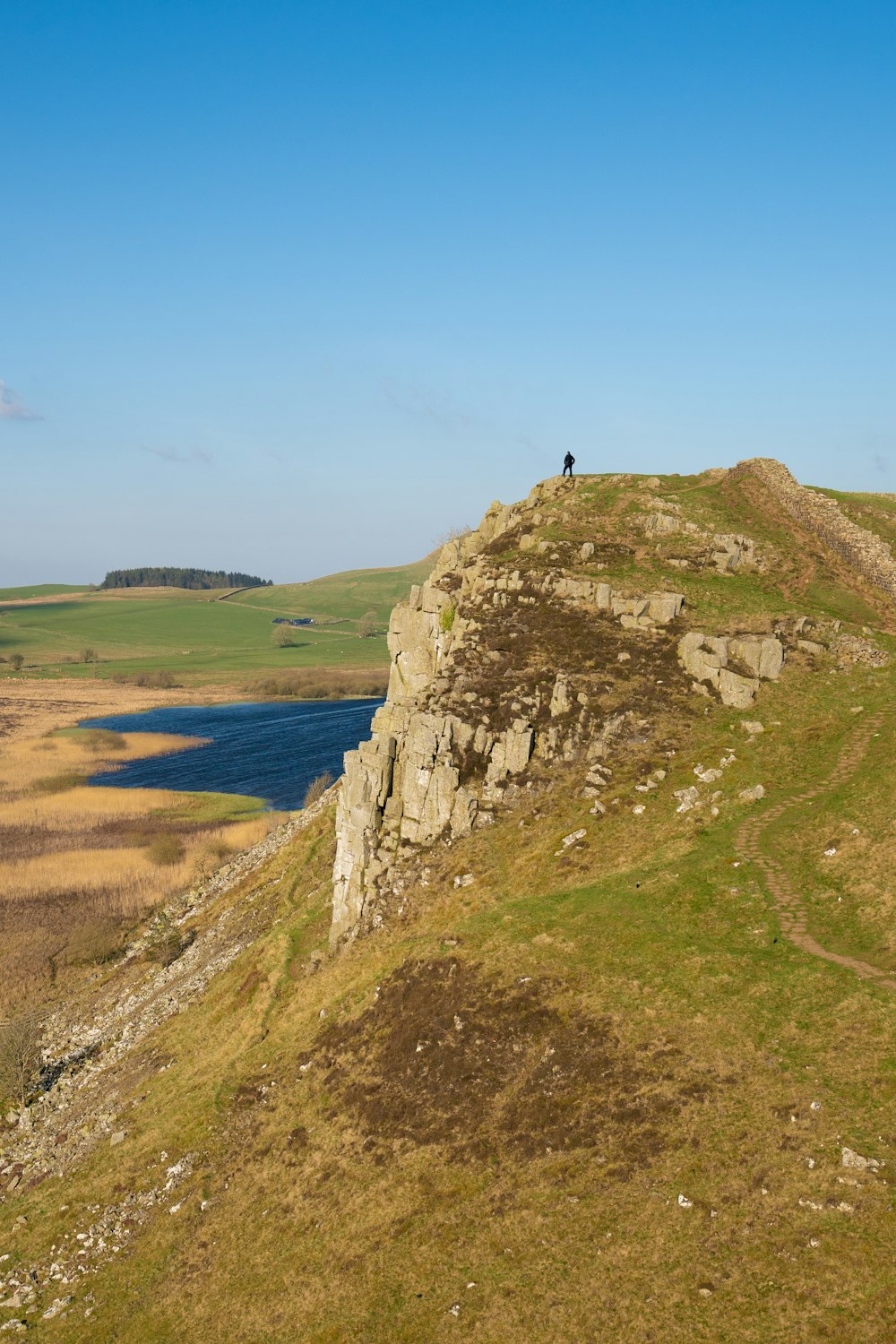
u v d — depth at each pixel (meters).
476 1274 29.16
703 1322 24.44
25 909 96.81
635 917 43.44
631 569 76.12
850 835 44.78
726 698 60.22
